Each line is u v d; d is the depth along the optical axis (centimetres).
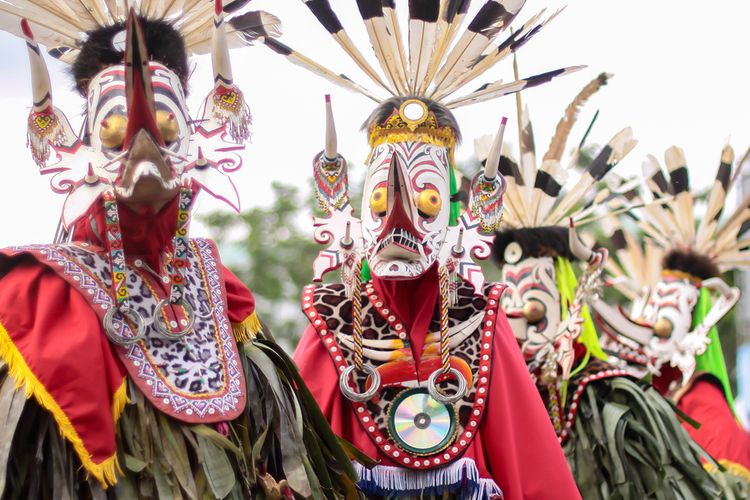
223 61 346
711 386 630
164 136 332
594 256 505
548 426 415
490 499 394
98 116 332
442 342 402
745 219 659
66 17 352
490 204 421
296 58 427
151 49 347
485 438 404
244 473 324
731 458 598
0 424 299
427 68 430
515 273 522
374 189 407
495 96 433
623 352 541
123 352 319
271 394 342
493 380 407
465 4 432
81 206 325
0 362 309
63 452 303
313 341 415
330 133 411
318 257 413
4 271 317
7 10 348
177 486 312
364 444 399
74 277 318
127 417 315
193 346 331
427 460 394
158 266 334
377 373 397
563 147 548
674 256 647
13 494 305
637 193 681
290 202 1072
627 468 491
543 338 513
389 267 388
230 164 346
